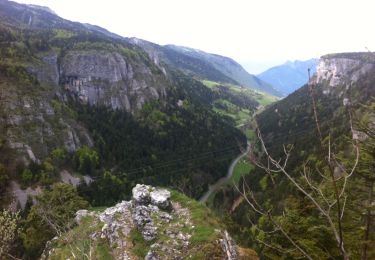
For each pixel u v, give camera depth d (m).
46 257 30.28
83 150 106.38
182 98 192.75
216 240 24.66
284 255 17.91
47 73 133.62
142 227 27.44
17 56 126.75
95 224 31.09
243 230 53.66
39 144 95.44
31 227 45.03
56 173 91.25
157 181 106.56
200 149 142.62
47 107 108.44
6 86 102.44
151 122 153.25
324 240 17.38
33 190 81.00
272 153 103.00
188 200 30.98
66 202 47.44
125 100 155.75
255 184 89.38
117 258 25.91
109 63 157.12
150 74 182.38
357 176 14.27
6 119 93.44
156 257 24.31
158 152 131.50
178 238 25.70
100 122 132.00
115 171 109.81
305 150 85.50
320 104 178.12
